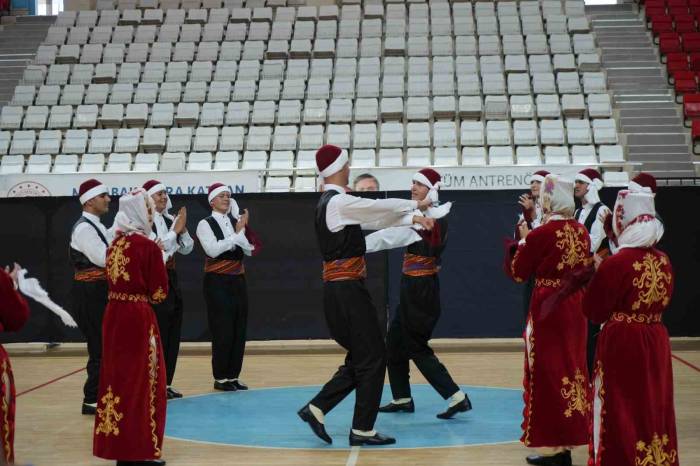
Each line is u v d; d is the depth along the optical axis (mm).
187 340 9633
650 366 3775
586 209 6480
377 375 5273
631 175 12766
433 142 14414
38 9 22344
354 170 10336
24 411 6574
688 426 5738
